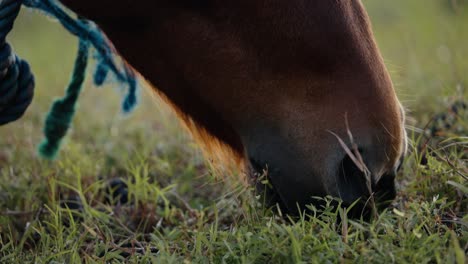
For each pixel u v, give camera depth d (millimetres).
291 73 2602
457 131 3744
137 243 2973
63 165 3918
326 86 2580
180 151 4227
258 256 2432
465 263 2201
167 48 2803
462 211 2883
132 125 4973
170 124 4832
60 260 2775
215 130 2949
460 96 3971
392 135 2600
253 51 2637
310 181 2590
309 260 2391
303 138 2582
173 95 2959
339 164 2545
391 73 3713
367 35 2686
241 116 2713
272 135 2650
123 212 3449
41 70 7855
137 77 3316
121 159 4266
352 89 2572
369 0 10891
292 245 2385
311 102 2584
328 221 2537
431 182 3039
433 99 4734
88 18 2902
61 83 6965
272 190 2754
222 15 2648
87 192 3723
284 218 2855
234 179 3209
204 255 2580
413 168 3328
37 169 3965
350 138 2488
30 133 4805
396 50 7105
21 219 3445
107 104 5918
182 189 3768
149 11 2746
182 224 3061
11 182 3785
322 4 2596
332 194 2561
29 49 9711
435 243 2342
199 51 2715
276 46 2602
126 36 2881
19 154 4316
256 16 2604
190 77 2795
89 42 3361
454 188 2936
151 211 3371
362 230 2574
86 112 5492
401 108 2863
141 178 3732
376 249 2365
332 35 2582
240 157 2939
